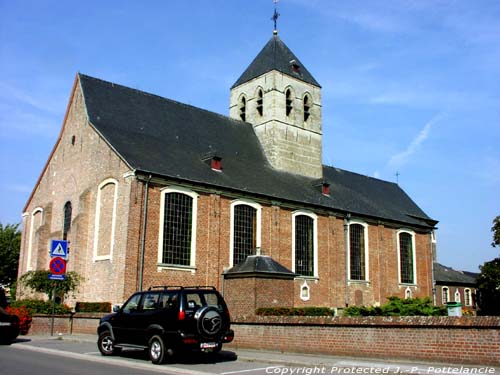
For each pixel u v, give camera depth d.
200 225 26.78
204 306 14.20
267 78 36.78
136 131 29.00
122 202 24.86
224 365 14.02
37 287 24.59
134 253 24.06
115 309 15.61
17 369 12.10
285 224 30.81
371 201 39.59
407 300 22.25
